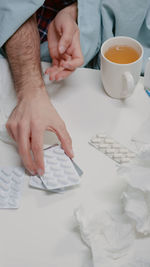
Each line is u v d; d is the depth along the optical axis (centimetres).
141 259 49
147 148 51
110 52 70
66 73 71
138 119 68
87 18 80
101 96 72
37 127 63
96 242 50
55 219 55
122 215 52
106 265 48
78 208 52
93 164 61
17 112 67
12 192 58
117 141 65
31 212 56
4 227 54
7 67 78
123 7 82
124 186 58
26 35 77
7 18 75
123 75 66
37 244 52
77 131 67
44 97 69
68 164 59
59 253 51
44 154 61
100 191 58
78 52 72
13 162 62
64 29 73
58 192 58
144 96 72
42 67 79
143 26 88
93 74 76
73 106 71
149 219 50
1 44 76
